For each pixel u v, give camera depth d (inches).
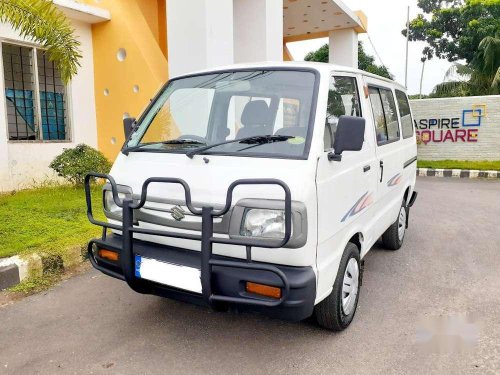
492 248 220.8
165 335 132.6
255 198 107.4
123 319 143.6
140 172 128.4
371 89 169.2
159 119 147.3
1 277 164.6
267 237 105.0
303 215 104.7
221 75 145.6
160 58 365.1
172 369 114.8
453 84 729.0
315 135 115.1
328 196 117.4
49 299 159.6
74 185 317.7
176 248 120.2
